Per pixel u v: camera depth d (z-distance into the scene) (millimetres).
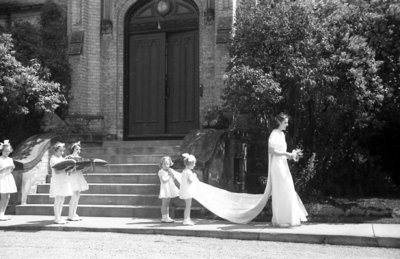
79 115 13992
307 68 9617
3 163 9805
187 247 7152
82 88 14219
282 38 9969
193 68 14375
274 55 10148
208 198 9195
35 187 11430
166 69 14656
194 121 14227
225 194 9289
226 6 13133
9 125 13383
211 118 12609
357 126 11047
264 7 10391
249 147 11562
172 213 9945
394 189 11969
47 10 15016
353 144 11500
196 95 14258
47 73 13039
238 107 9945
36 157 11391
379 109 11016
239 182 11406
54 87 12578
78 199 9766
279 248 7082
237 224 8852
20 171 11023
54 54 13984
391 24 10672
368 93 9859
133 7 14969
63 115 14172
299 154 8641
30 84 11969
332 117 10586
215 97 13094
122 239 7863
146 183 11102
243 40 10391
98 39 14781
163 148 12477
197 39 14391
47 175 11828
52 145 12156
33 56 13516
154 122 14617
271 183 8578
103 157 12328
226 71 10938
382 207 9273
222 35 12883
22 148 11680
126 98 14914
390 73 11039
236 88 9602
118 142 13781
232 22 12961
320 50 9914
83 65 14297
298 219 8484
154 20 14797
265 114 10375
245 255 6559
